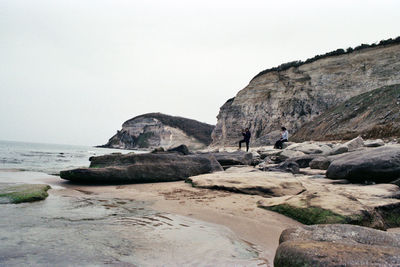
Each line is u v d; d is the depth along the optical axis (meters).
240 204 5.44
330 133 25.52
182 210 5.00
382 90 25.39
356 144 12.08
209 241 3.44
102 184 8.26
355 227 2.87
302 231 2.94
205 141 107.75
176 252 3.02
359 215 4.00
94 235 3.45
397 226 4.29
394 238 2.61
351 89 32.62
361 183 7.05
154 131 109.88
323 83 35.91
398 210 4.55
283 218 4.60
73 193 6.57
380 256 2.04
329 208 4.25
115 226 3.88
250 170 9.98
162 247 3.15
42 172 11.33
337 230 2.84
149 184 8.20
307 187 6.50
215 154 14.39
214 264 2.76
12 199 5.23
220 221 4.38
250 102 44.47
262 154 16.47
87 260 2.69
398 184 6.32
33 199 5.40
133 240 3.33
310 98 36.25
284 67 42.69
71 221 4.04
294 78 40.19
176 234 3.64
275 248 3.35
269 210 5.02
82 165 16.91
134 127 118.88
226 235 3.72
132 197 6.18
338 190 5.92
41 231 3.51
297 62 41.53
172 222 4.22
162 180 8.84
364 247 2.26
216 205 5.37
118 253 2.90
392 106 21.31
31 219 4.04
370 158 7.04
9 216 4.14
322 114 32.41
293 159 12.13
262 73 46.16
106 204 5.38
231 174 7.82
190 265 2.70
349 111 26.47
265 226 4.20
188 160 9.80
